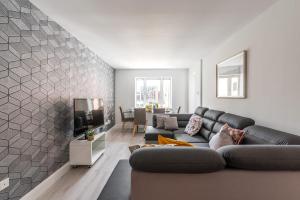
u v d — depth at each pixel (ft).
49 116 8.79
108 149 14.37
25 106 7.13
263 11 8.09
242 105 10.05
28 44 7.32
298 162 3.96
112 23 9.55
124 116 22.88
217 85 13.85
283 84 6.88
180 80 26.13
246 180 4.09
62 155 9.98
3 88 6.11
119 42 12.93
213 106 15.15
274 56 7.40
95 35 11.44
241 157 4.01
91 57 15.24
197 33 10.99
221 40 12.35
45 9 8.02
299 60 6.11
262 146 4.25
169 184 4.12
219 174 4.10
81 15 8.64
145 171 4.14
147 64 22.44
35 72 7.75
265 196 4.12
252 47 9.10
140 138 18.20
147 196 4.16
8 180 6.32
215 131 10.57
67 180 9.18
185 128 14.80
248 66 9.48
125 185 5.58
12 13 6.51
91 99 12.79
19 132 6.82
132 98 26.09
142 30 10.53
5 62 6.19
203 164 3.95
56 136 9.40
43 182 8.20
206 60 17.31
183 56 17.60
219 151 4.46
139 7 7.88
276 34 7.28
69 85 11.01
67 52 10.74
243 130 7.75
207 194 4.12
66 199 7.50
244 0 7.25
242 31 10.16
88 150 10.46
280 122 7.05
